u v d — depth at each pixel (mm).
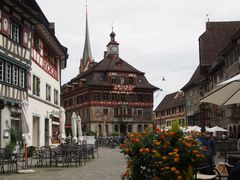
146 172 6879
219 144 26141
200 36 59312
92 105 75000
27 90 26469
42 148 21734
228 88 8789
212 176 8977
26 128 18078
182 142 6832
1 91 22391
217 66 50875
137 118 77312
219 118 52312
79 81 82438
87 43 121938
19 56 25281
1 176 14672
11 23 24438
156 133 7160
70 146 20594
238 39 39125
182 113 92438
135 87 77250
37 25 28141
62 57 39688
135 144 7035
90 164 20406
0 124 22281
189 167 6746
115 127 75875
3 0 22484
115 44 80438
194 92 70812
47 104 33531
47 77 33844
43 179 13688
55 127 37500
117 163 21156
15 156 16266
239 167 4414
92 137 36938
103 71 77000
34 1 28109
